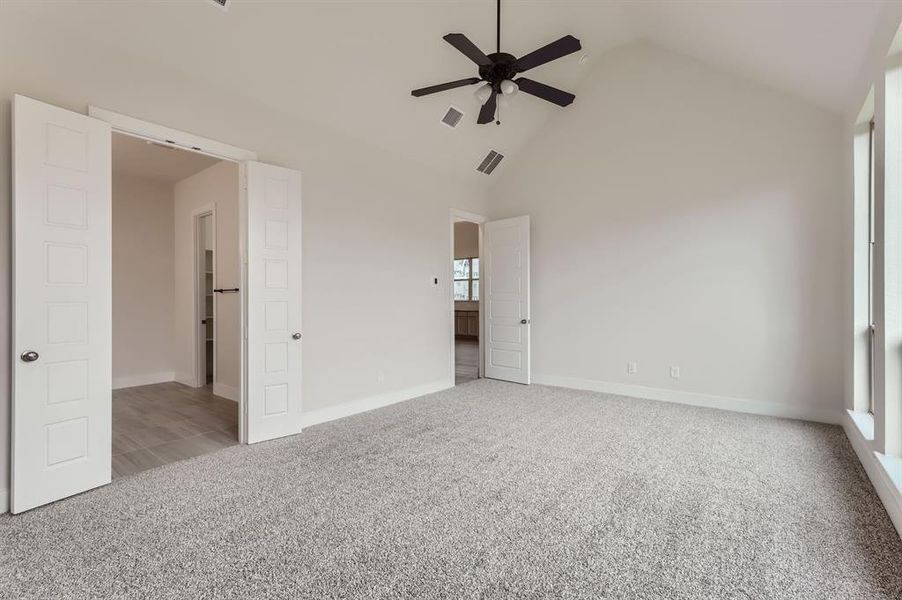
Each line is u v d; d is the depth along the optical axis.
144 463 2.93
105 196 2.55
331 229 4.04
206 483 2.60
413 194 4.95
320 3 3.03
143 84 2.82
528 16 3.88
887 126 2.33
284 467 2.84
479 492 2.46
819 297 3.80
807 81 3.47
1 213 2.24
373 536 2.02
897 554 1.85
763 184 4.05
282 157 3.64
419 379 4.98
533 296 5.65
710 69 4.32
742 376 4.18
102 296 2.54
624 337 4.89
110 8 2.52
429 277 5.16
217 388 5.02
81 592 1.65
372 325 4.43
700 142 4.39
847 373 3.54
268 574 1.74
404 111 4.28
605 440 3.35
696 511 2.24
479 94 3.14
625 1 4.07
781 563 1.80
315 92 3.66
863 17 2.42
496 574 1.74
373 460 2.96
